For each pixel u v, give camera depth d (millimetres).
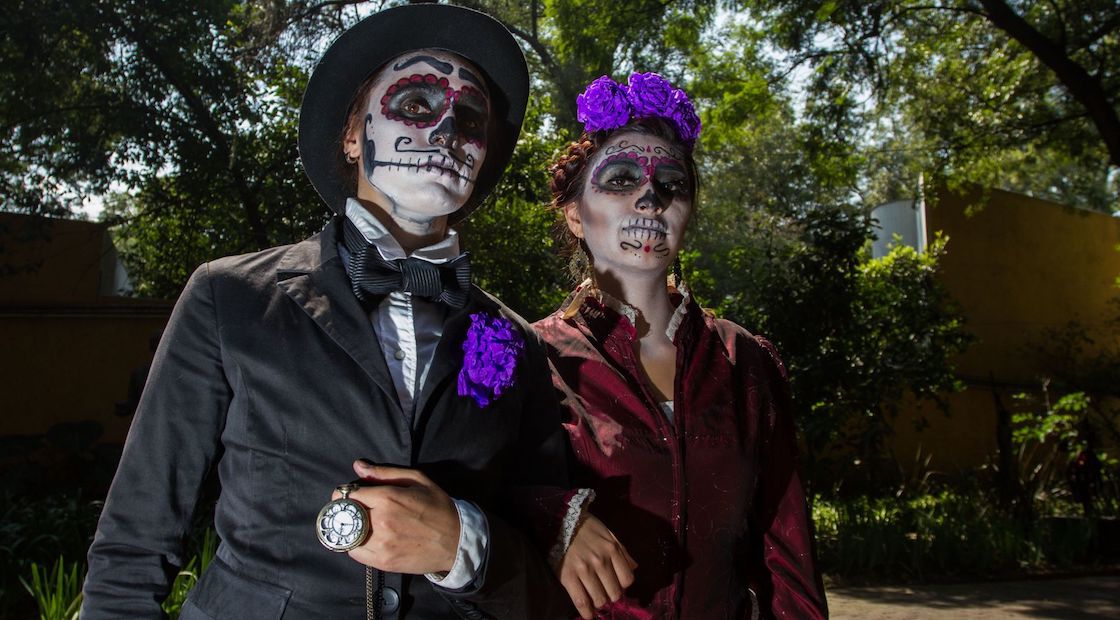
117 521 1404
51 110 9500
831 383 8242
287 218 9156
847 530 7910
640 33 11008
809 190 25156
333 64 1664
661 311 2227
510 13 10812
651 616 1926
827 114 11992
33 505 6508
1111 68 12570
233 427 1429
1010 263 14516
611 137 2240
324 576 1365
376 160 1594
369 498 1305
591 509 1970
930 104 13922
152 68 9484
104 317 10422
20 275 10203
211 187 9547
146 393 1452
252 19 8875
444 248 1653
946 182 13930
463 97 1640
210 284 1472
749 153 25016
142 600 1381
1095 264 15523
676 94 2264
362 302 1518
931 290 9391
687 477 2029
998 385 13562
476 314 1612
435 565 1346
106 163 9844
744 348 2270
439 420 1497
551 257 9547
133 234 12266
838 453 10344
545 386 1788
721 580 2012
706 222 23094
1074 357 13945
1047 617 6074
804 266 8398
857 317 8648
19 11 8789
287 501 1383
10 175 10484
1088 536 8617
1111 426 11023
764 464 2197
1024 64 12891
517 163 8992
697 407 2090
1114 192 26812
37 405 10109
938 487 11453
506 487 1638
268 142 9219
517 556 1446
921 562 7816
